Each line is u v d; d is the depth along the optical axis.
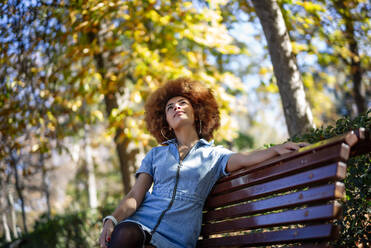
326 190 1.55
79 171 14.78
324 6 6.18
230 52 5.62
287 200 1.74
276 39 4.28
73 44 6.09
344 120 2.25
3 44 5.66
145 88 5.47
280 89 4.31
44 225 7.81
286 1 5.47
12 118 6.07
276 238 1.82
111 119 5.34
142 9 5.59
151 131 2.83
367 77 8.08
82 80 5.52
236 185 2.08
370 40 6.80
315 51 6.19
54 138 6.20
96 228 7.16
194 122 2.66
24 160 7.71
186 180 2.26
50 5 5.57
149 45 6.47
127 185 6.15
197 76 5.65
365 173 2.08
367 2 6.37
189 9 5.75
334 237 1.56
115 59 5.78
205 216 2.35
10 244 7.86
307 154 1.63
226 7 6.88
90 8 5.22
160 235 2.11
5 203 10.09
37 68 6.19
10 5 5.47
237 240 2.09
